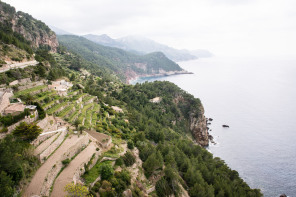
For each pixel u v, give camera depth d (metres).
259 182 118.31
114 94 184.75
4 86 80.38
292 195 107.69
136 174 66.06
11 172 38.50
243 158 146.25
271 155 149.88
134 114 150.75
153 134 121.81
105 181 50.00
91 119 94.25
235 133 191.88
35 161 46.84
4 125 51.91
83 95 118.25
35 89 89.81
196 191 76.81
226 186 83.88
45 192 41.16
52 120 71.94
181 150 111.69
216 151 158.25
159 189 67.00
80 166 51.41
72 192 40.75
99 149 64.62
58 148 56.09
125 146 81.19
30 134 52.03
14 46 127.44
